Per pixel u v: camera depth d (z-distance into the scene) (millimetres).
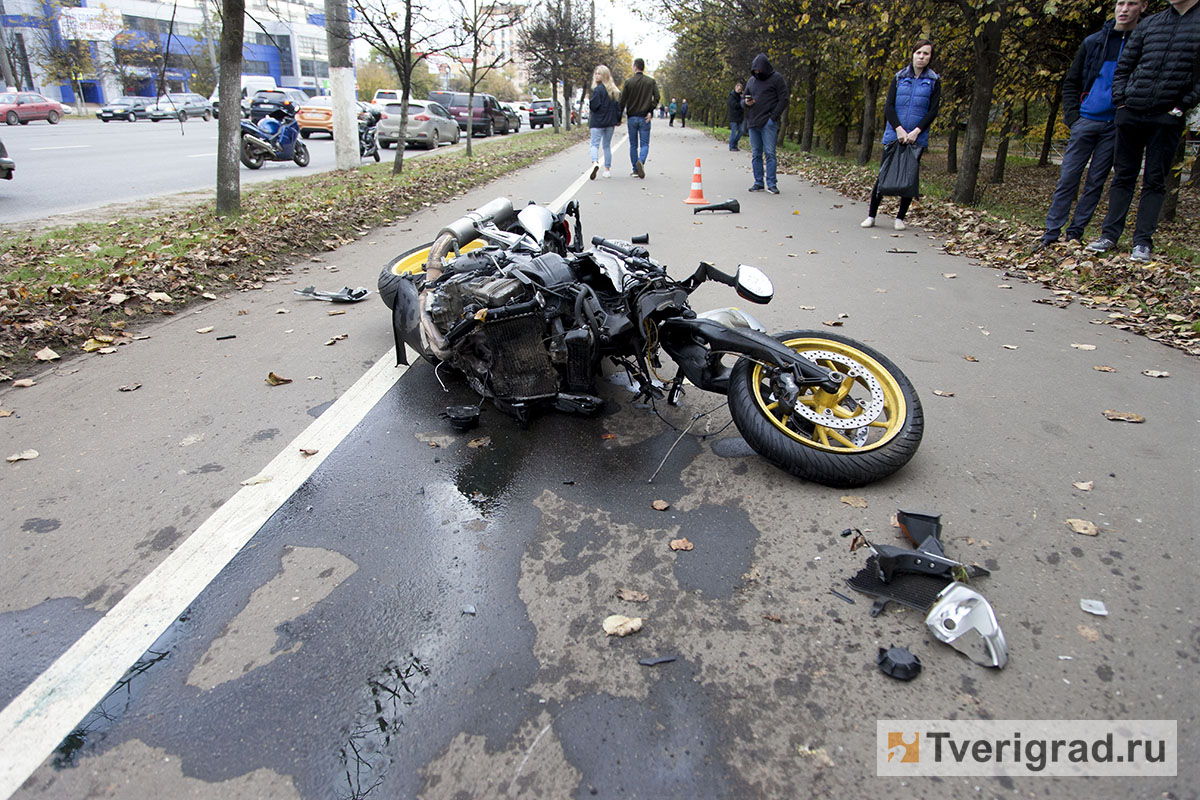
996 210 11883
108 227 9102
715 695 2168
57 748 2020
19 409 4164
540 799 1851
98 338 5246
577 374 3807
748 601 2574
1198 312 5781
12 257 7328
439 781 1902
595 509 3162
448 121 27875
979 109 12250
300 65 67812
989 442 3723
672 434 3852
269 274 7320
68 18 52594
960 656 2309
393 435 3854
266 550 2881
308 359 4934
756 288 3633
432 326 4164
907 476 3387
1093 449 3639
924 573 2588
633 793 1866
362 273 7352
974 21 11594
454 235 4797
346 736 2041
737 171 18297
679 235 9336
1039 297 6551
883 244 9000
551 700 2154
